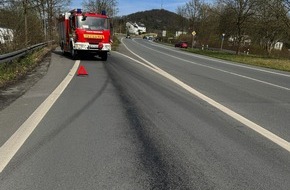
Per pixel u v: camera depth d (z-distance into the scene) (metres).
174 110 8.12
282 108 8.93
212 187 4.14
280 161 5.05
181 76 14.99
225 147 5.59
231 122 7.21
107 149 5.32
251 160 5.05
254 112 8.28
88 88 10.82
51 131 6.16
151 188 4.06
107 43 22.27
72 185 4.09
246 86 12.89
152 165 4.75
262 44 60.38
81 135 5.97
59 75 13.82
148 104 8.68
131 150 5.31
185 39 88.62
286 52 62.84
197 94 10.47
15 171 4.46
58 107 8.03
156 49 47.59
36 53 23.05
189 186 4.14
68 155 5.04
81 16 21.91
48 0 36.50
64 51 26.23
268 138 6.16
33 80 12.30
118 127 6.53
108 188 4.03
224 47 76.38
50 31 40.44
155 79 13.59
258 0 45.00
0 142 5.54
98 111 7.74
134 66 18.98
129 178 4.32
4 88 10.54
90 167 4.63
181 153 5.25
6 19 22.78
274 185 4.25
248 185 4.23
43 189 3.98
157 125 6.76
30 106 8.11
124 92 10.30
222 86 12.52
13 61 14.80
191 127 6.70
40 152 5.13
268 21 43.09
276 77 16.98
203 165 4.81
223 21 52.12
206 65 22.47
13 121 6.78
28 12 26.69
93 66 18.16
